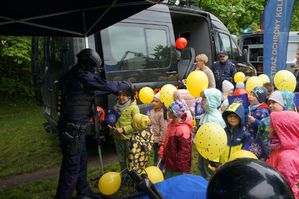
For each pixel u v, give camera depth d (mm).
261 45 12938
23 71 12477
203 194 1861
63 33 4715
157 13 6074
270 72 6621
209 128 3074
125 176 4113
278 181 1179
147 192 1381
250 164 1224
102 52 5258
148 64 5809
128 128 4254
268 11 6527
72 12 4172
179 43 6727
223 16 12289
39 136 7762
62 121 3797
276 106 3703
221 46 8039
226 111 3498
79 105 3734
